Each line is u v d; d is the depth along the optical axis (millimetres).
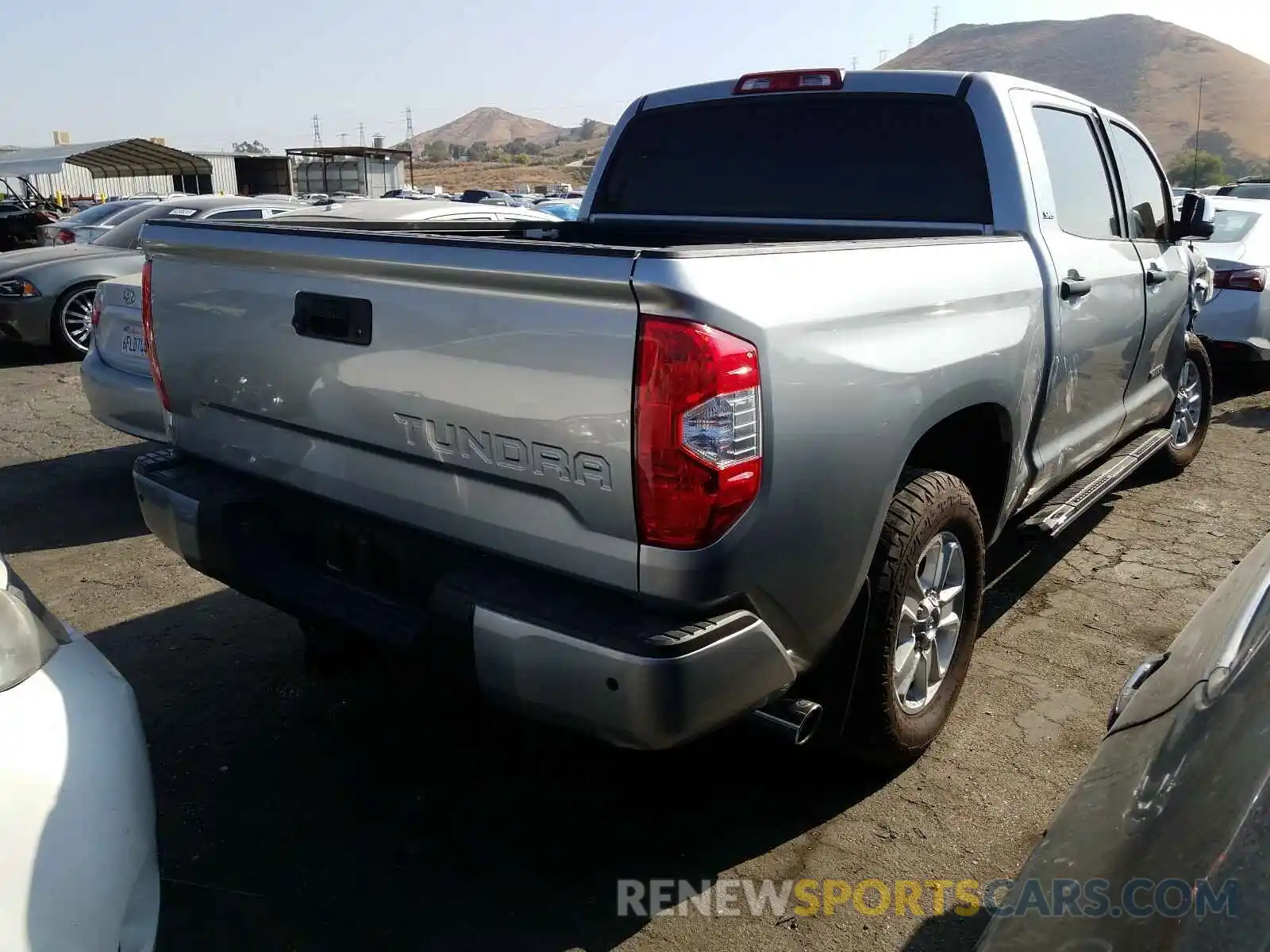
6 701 1796
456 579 2363
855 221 3838
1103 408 4258
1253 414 7871
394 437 2496
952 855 2756
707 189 4266
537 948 2410
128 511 5574
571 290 2086
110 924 1781
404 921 2488
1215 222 8438
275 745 3252
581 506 2176
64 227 15305
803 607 2389
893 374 2500
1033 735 3330
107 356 5457
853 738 2859
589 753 3230
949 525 2943
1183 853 1311
